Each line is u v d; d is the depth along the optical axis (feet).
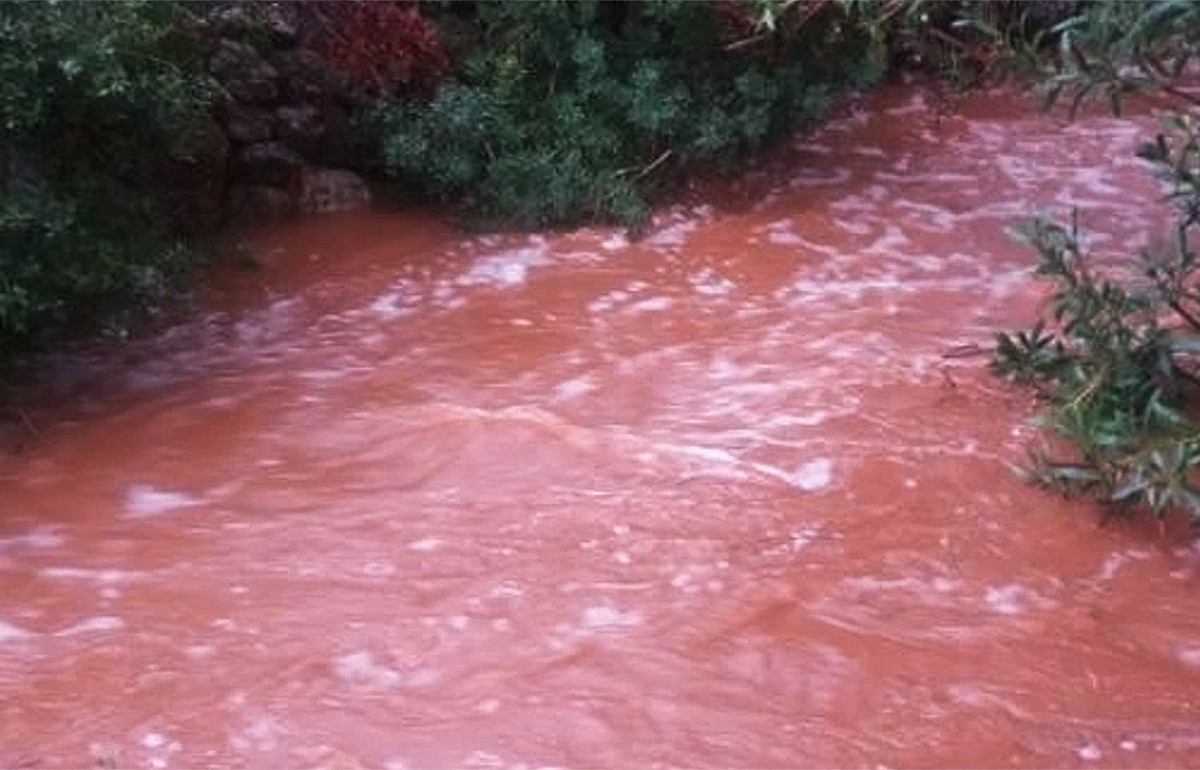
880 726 11.44
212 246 20.92
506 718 11.47
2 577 13.39
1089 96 15.74
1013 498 14.71
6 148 16.29
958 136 26.35
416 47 23.09
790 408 16.52
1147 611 13.03
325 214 22.31
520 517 14.32
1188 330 16.26
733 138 23.36
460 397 16.89
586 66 22.88
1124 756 11.13
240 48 21.70
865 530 14.16
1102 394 15.10
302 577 13.35
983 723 11.48
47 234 15.65
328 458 15.52
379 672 12.03
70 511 14.55
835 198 23.35
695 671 12.04
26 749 11.11
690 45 23.45
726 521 14.23
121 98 16.69
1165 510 14.32
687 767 10.92
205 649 12.32
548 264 20.95
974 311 19.15
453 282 20.36
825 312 19.21
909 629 12.69
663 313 19.29
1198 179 14.83
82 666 12.11
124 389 17.11
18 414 16.47
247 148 21.83
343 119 22.84
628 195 22.20
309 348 18.26
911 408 16.44
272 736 11.27
